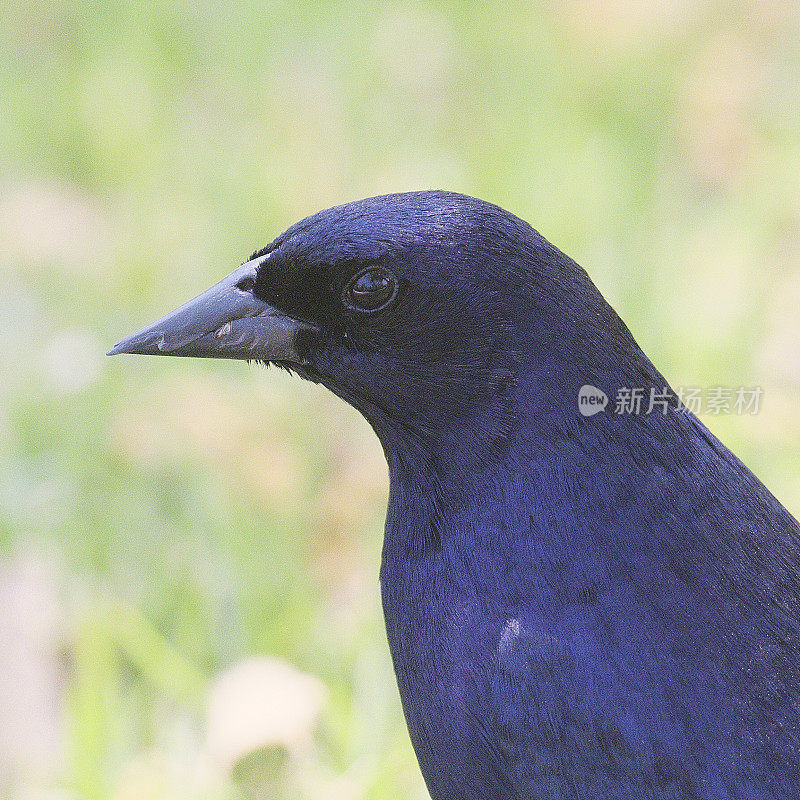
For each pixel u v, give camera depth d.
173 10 20.02
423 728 8.01
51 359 14.77
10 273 16.33
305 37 19.89
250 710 10.68
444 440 7.86
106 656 11.06
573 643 7.47
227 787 10.52
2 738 11.05
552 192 16.64
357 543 12.84
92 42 19.72
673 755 7.29
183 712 11.04
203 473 13.26
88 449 13.58
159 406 14.09
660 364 14.54
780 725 7.30
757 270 15.82
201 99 19.08
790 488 13.08
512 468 7.71
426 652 7.89
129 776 10.62
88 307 15.70
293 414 14.06
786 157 17.33
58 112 18.44
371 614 11.76
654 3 19.72
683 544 7.57
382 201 7.84
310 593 12.18
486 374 7.71
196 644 11.66
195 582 12.02
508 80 18.98
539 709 7.48
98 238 16.92
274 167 17.53
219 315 8.15
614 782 7.39
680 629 7.44
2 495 13.05
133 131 18.11
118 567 12.51
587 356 7.63
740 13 19.64
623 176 16.86
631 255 15.73
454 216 7.70
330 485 13.42
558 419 7.64
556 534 7.61
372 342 7.86
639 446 7.64
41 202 17.38
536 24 19.84
